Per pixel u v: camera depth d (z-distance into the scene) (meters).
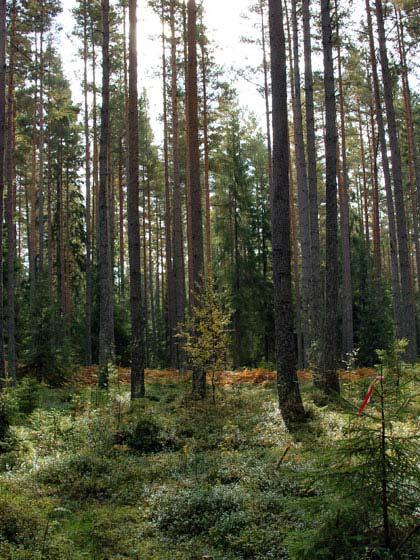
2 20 12.75
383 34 17.16
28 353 19.22
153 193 44.25
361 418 4.04
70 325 30.78
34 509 5.81
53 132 34.31
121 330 28.38
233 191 36.47
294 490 6.34
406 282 16.00
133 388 14.35
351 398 4.44
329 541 3.74
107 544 5.83
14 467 8.40
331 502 3.78
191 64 15.48
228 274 36.31
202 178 34.81
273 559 5.01
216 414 11.71
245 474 7.31
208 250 27.52
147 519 6.50
